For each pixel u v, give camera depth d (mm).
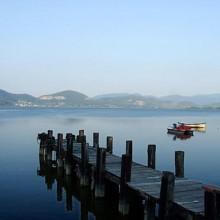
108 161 25344
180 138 62844
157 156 41500
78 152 29219
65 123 96062
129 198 18625
